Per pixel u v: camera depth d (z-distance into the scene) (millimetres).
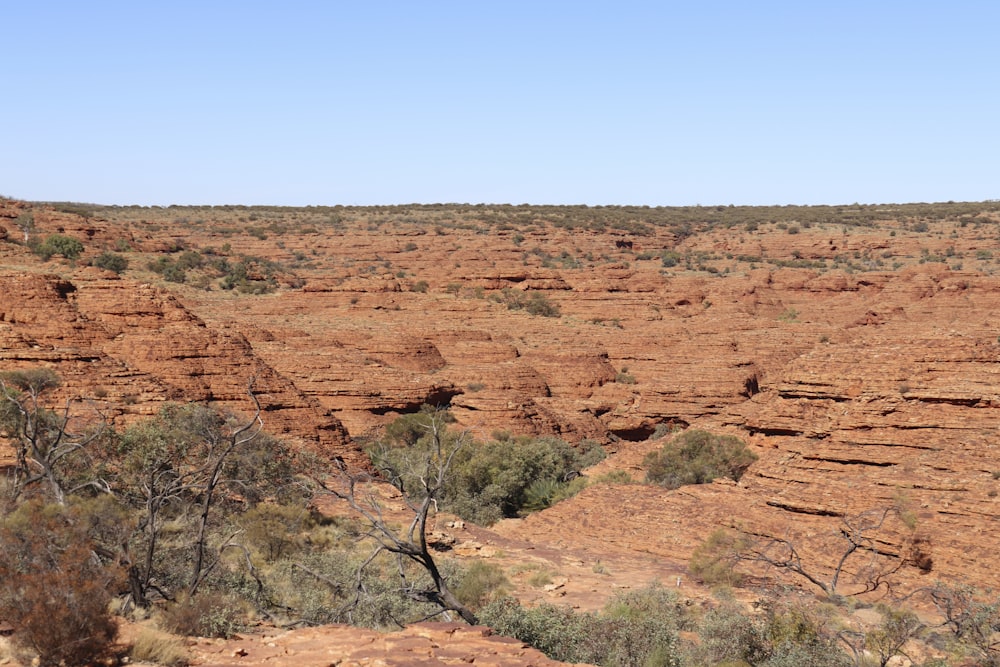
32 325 50938
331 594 22984
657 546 36750
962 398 35594
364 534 20359
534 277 144500
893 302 130125
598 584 31188
